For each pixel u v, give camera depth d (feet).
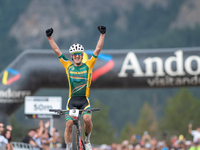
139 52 105.09
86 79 55.16
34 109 94.99
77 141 51.93
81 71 55.31
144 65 102.68
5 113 104.58
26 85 104.63
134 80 103.30
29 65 105.40
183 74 101.60
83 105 54.85
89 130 55.16
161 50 104.99
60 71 104.58
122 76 103.04
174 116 503.20
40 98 95.30
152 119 611.47
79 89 54.80
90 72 55.98
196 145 103.40
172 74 101.91
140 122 554.46
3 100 103.86
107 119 481.05
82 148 53.11
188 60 101.91
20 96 104.63
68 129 53.67
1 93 103.71
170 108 515.50
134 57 103.96
